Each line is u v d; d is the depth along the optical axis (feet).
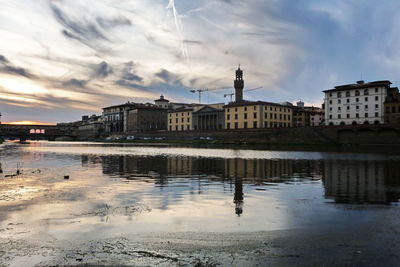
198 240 47.67
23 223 55.06
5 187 88.48
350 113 464.65
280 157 210.59
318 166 150.92
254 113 556.10
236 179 107.24
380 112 436.35
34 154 232.73
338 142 395.14
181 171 129.70
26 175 113.80
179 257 41.91
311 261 40.75
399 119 421.18
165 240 47.67
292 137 435.94
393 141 358.23
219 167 145.59
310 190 86.84
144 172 125.80
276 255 42.50
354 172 127.03
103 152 266.16
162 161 177.27
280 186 93.30
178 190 86.07
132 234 50.06
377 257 41.88
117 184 95.66
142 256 42.16
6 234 49.75
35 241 46.96
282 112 590.96
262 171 130.31
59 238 48.19
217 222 56.39
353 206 68.13
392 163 166.61
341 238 48.49
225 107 605.73
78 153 248.73
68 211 62.85
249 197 77.46
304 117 629.51
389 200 74.13
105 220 57.16
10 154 230.68
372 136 372.99
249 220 57.67
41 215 59.93
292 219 58.34
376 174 120.78
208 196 78.28
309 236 49.42
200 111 655.76
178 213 62.13
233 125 590.55
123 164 158.40
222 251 43.83
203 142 527.81
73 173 120.88
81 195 78.18
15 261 40.47
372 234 50.21
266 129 469.57
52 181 100.32
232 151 291.99
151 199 74.49
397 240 47.70
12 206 66.44
